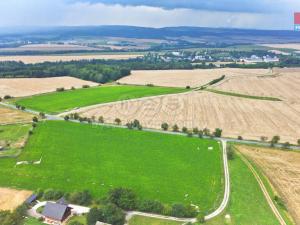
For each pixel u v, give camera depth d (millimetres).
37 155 98750
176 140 111562
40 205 72375
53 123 129375
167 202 74500
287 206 72625
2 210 68000
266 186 80750
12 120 133750
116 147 105188
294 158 96812
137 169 90250
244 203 73875
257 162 94125
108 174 87312
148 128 124250
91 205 72938
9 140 110688
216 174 87250
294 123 129875
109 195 72188
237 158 96875
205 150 103188
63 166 91750
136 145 107000
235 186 81000
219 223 66688
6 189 79062
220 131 114688
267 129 123375
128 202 70750
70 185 81625
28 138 112375
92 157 97688
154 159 96500
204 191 79062
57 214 66688
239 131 121500
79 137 113875
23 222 65938
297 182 82438
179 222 67125
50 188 79188
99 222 64125
